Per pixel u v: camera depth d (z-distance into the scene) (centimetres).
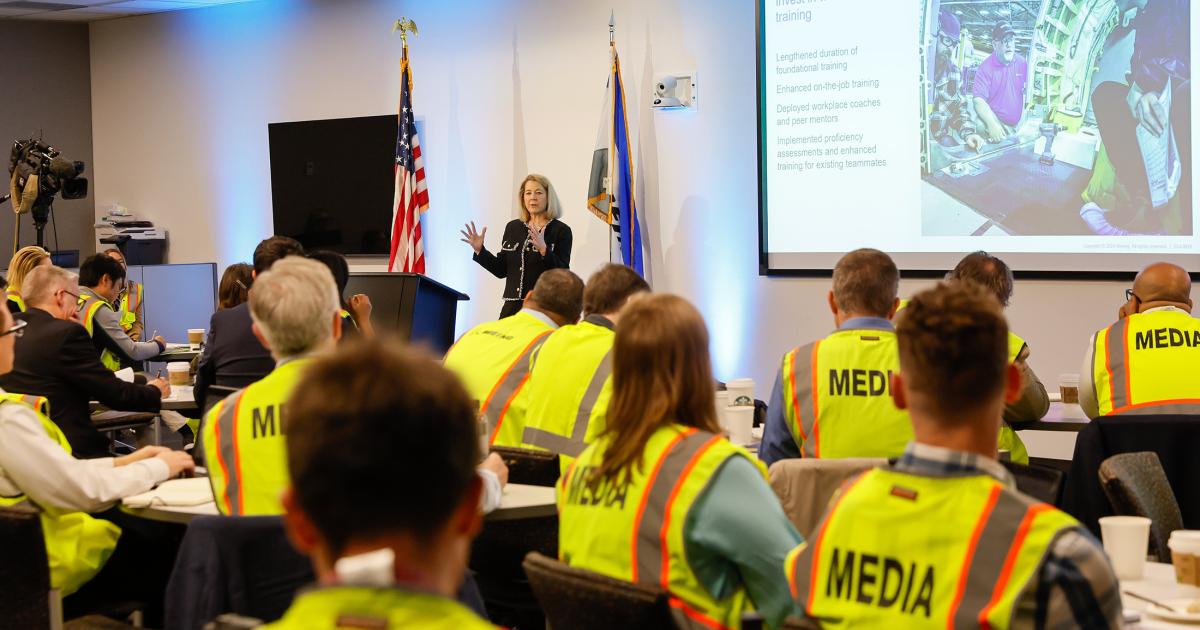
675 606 205
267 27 916
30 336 436
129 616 320
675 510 204
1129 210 631
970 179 670
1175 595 214
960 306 168
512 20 820
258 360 462
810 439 324
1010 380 179
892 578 170
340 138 888
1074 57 639
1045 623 159
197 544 233
